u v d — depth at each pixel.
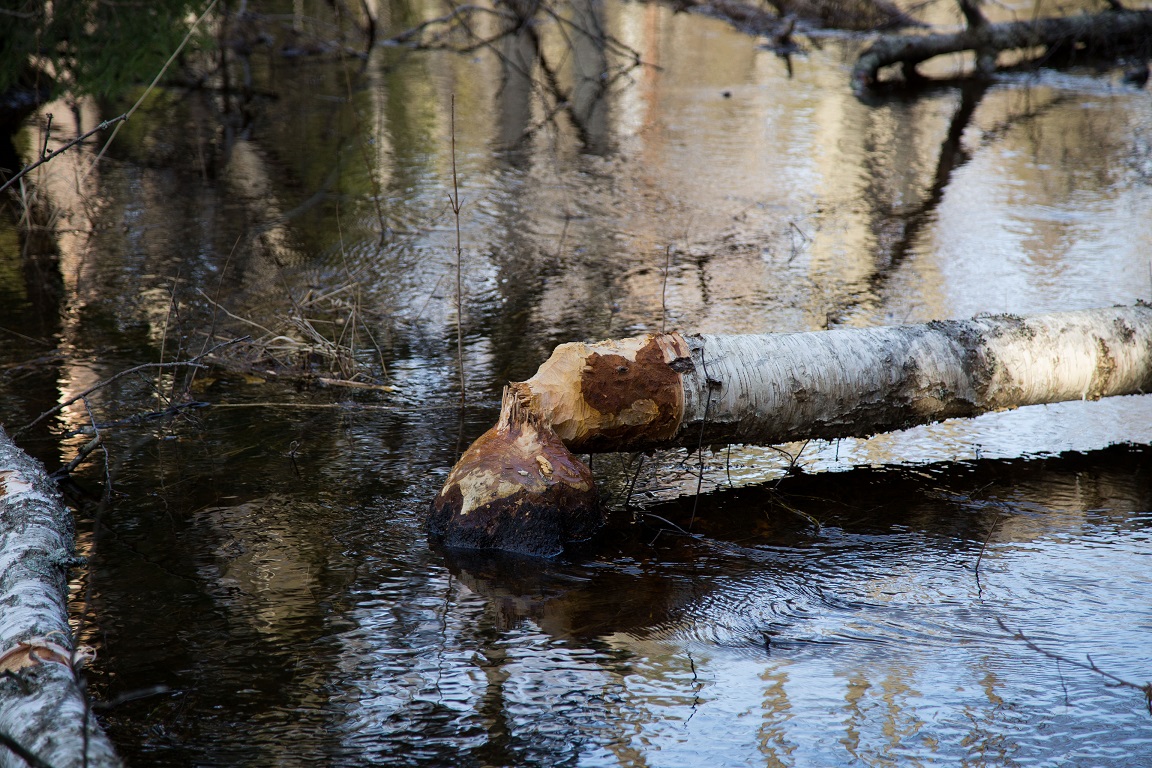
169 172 10.38
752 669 3.30
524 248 8.27
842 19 20.47
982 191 10.04
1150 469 4.85
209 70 15.10
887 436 5.23
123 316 6.66
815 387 4.56
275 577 3.77
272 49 17.09
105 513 4.21
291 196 9.63
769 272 7.75
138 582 3.70
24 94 12.56
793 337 4.68
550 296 7.18
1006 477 4.77
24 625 3.03
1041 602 3.71
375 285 7.38
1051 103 14.30
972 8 16.33
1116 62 17.28
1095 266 7.79
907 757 2.88
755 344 4.58
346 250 8.14
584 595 3.72
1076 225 8.91
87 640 3.34
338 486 4.48
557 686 3.19
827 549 4.10
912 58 15.85
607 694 3.15
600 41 18.47
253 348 6.07
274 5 19.48
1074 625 3.57
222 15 13.36
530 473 4.05
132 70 9.95
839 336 4.75
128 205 9.27
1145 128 12.66
